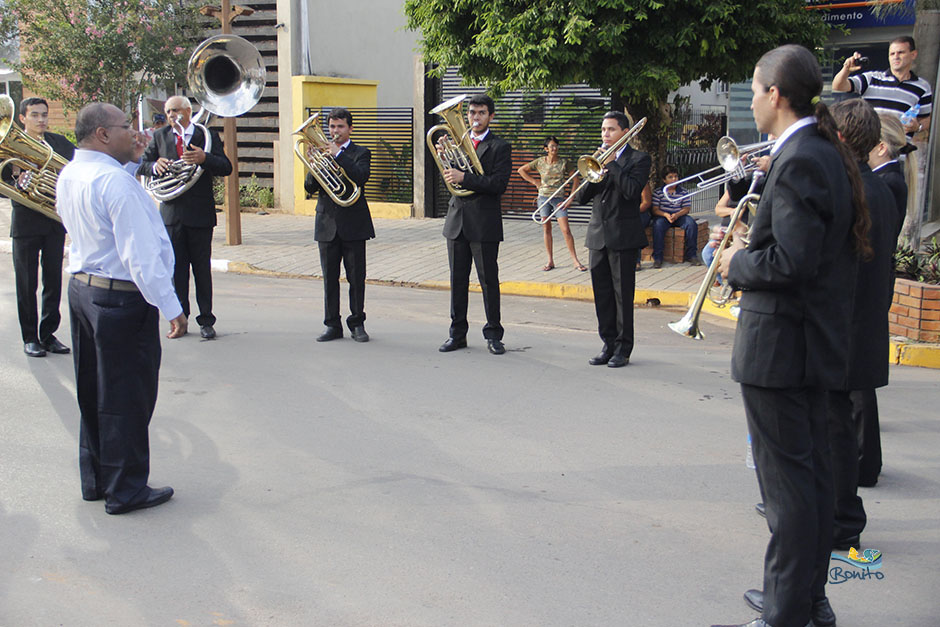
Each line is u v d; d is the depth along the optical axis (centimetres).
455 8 1049
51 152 629
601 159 666
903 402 614
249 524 425
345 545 404
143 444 438
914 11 1140
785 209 295
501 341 772
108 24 1569
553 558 392
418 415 579
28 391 620
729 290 393
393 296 1004
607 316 702
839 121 393
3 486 466
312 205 1664
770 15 974
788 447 311
